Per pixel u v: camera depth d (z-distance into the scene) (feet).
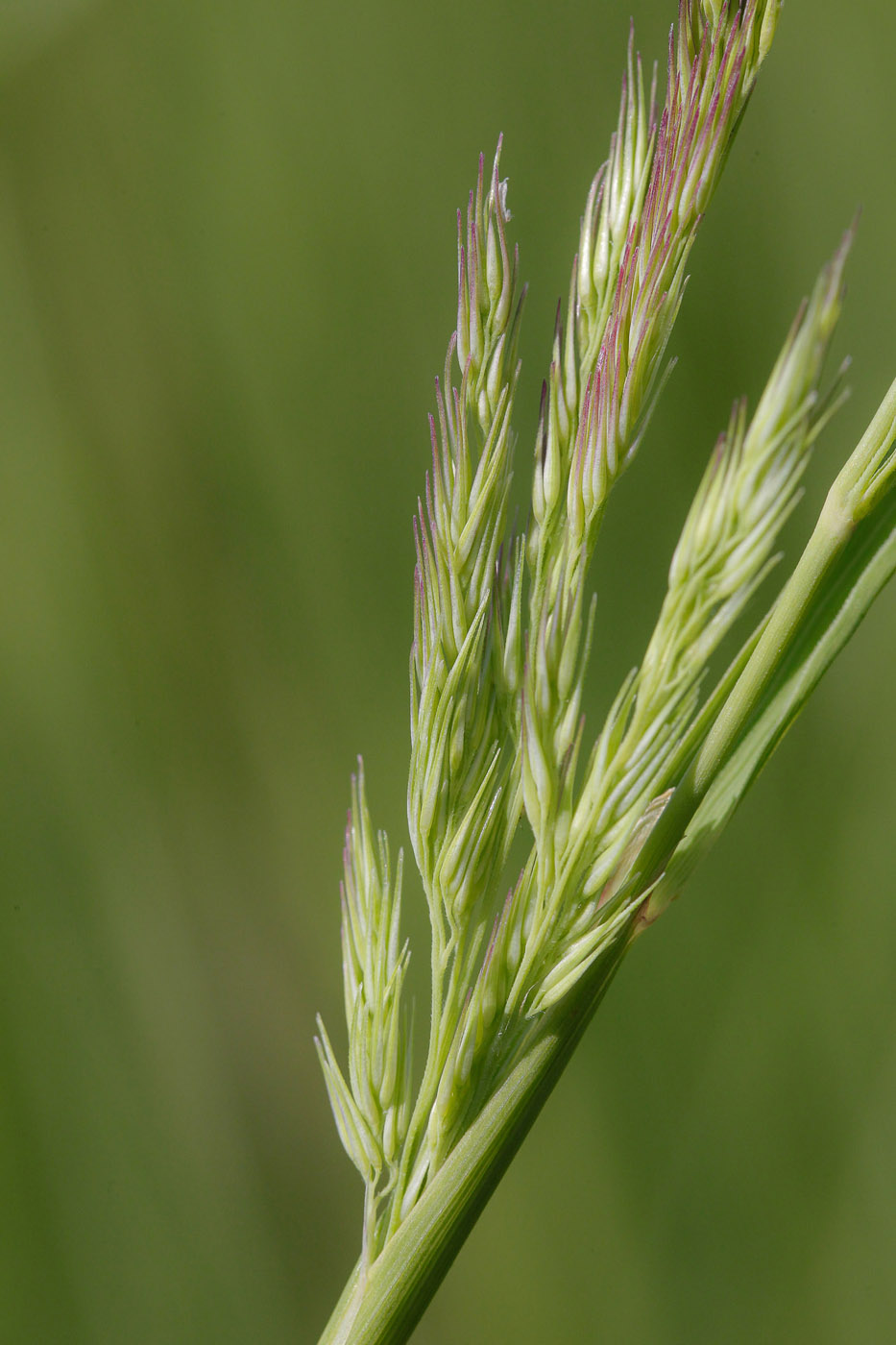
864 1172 1.12
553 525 0.75
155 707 1.27
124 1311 1.10
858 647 1.22
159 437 1.32
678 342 1.22
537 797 0.74
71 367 1.31
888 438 0.75
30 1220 1.09
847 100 1.22
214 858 1.25
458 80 1.28
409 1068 0.75
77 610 1.28
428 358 1.31
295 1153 1.19
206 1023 1.21
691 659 0.73
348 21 1.29
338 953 1.23
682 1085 1.16
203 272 1.32
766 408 0.72
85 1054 1.17
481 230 0.75
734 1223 1.13
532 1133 1.16
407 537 1.30
